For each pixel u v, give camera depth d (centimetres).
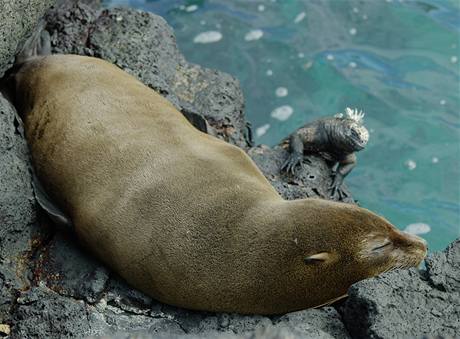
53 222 909
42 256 896
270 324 823
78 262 889
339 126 1030
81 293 859
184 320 842
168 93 1075
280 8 1487
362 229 816
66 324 818
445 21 1481
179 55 1145
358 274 822
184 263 829
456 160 1254
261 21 1455
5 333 819
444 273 812
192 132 934
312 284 818
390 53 1412
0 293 836
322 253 805
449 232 1161
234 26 1440
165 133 913
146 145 894
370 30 1455
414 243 833
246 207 838
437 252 837
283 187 994
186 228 835
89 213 871
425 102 1331
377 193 1208
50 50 1073
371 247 817
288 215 824
